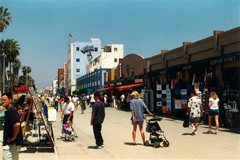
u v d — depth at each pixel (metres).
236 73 21.69
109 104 54.91
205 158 11.70
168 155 12.29
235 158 11.68
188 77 28.72
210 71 24.66
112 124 24.11
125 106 45.09
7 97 7.88
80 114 36.16
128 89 42.12
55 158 11.98
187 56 28.94
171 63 33.06
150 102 35.62
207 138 16.53
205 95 23.41
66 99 16.61
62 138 16.89
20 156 12.38
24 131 14.36
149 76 38.56
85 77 96.25
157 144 14.03
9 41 81.75
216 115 18.44
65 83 157.62
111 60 88.31
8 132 7.84
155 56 36.94
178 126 22.38
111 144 14.95
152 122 14.27
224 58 22.20
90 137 17.52
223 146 14.17
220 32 23.94
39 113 13.59
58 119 29.88
